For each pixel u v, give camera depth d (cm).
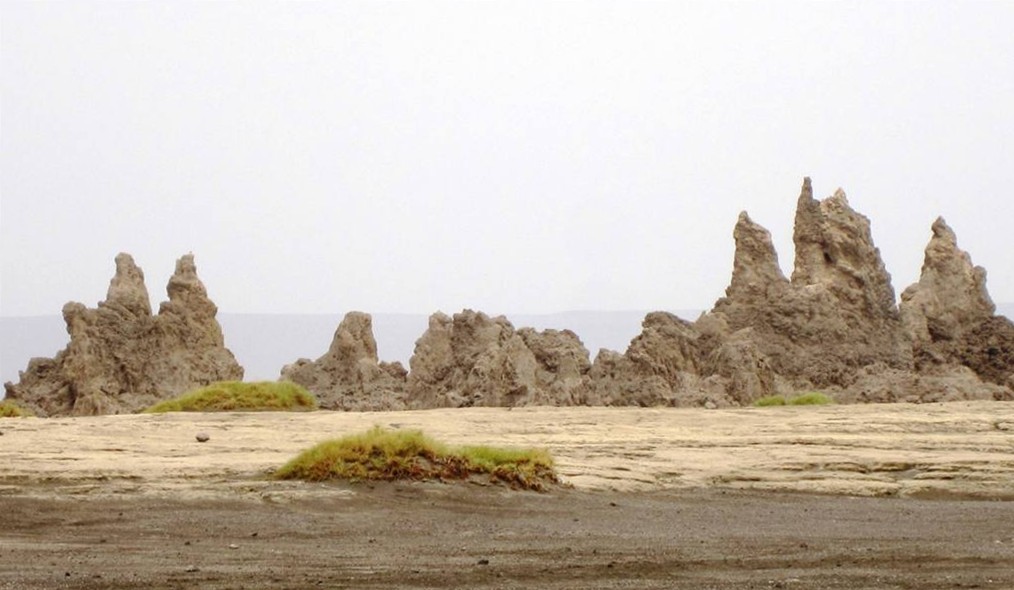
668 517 3569
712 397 8219
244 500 3412
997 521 3609
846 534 3266
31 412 8031
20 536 2853
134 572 2398
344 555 2688
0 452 4106
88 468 3731
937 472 4522
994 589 2328
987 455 4853
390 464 3734
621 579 2420
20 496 3331
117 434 4900
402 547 2836
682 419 6081
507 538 3031
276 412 6238
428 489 3650
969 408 6688
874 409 6631
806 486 4319
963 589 2328
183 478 3688
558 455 4734
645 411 6444
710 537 3145
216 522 3108
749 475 4444
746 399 8425
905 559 2755
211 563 2542
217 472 3775
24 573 2359
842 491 4269
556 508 3616
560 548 2869
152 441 4669
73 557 2578
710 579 2436
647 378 8344
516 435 5359
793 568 2602
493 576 2425
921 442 5159
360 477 3681
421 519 3300
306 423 5550
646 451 4891
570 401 8131
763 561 2700
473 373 8156
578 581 2386
